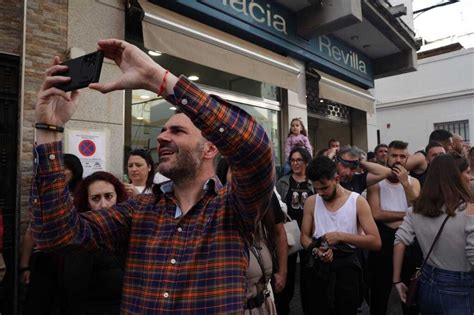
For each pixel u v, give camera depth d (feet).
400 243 8.32
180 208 4.16
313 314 8.93
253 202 3.53
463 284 6.77
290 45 20.06
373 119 31.04
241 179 3.41
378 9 22.26
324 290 8.73
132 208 4.41
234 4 16.84
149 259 3.90
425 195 7.30
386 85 50.70
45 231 3.52
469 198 6.88
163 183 4.48
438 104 46.24
